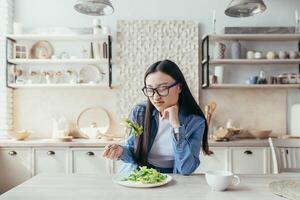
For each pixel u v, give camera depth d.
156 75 1.44
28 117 3.54
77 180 1.40
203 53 3.50
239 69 3.54
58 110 3.54
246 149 3.04
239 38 3.43
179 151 1.46
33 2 3.55
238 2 2.39
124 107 3.51
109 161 3.05
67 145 3.05
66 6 3.55
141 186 1.25
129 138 1.68
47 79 3.43
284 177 1.47
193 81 3.49
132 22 3.51
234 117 3.52
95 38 3.44
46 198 1.12
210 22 3.54
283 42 3.54
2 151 3.06
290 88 3.53
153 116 1.64
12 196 1.15
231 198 1.12
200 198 1.12
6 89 3.38
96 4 2.41
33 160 3.06
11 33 3.52
